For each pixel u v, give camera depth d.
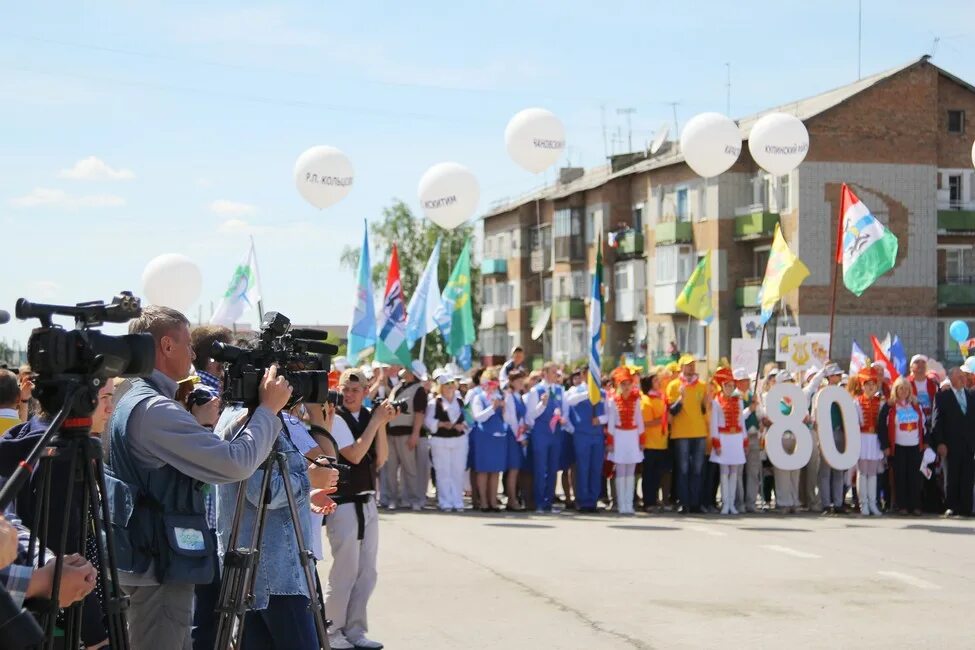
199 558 5.57
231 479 5.34
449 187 18.45
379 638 9.59
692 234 54.09
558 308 65.88
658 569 13.04
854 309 48.59
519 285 73.50
